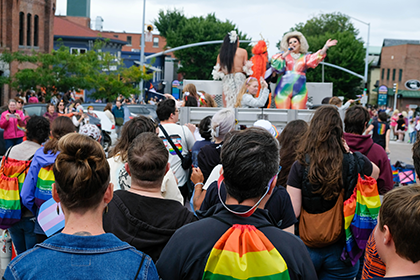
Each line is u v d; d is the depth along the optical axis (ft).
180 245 6.17
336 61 171.63
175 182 10.21
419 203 5.93
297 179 9.98
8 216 12.44
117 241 5.76
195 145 15.10
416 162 10.28
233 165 6.26
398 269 6.18
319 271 10.42
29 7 98.37
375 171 10.77
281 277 5.71
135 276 5.50
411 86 197.67
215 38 177.88
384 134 37.27
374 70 227.40
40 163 12.08
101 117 47.62
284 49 24.04
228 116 13.29
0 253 13.83
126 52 191.21
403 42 230.89
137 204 7.96
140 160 8.00
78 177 5.75
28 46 99.81
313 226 9.82
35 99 52.11
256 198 6.40
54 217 9.65
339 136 9.95
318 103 27.04
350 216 9.69
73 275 5.28
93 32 166.61
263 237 5.93
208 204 9.26
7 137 36.68
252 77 23.26
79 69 76.84
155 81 177.47
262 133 6.63
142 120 11.19
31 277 5.25
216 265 5.78
